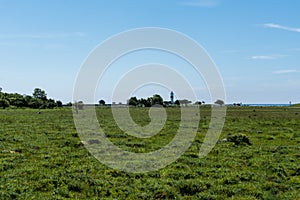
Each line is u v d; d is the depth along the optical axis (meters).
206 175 18.78
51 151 24.84
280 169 19.81
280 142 31.23
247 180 18.03
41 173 17.94
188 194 15.84
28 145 27.06
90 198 14.88
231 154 24.47
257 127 43.78
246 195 15.66
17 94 120.31
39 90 126.25
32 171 18.36
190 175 18.55
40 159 21.97
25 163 20.50
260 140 32.44
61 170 18.91
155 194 15.42
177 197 15.16
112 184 16.81
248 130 39.59
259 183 17.44
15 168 19.22
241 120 54.81
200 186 16.44
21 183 16.20
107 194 15.51
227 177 18.06
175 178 18.11
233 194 15.81
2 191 14.76
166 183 16.98
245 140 30.41
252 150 26.25
